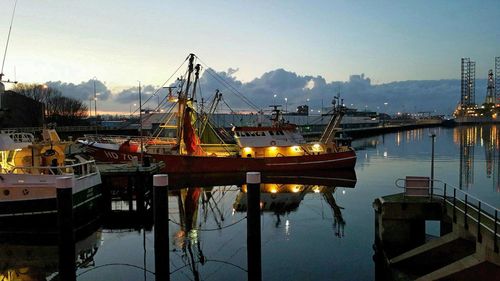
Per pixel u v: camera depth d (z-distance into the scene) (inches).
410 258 577.9
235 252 737.6
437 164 2094.0
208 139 2176.4
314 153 1987.0
